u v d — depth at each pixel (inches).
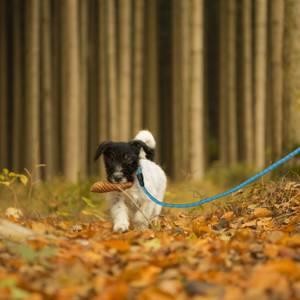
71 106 651.5
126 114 693.3
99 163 708.7
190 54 690.2
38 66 708.0
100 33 713.6
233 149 789.9
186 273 174.6
